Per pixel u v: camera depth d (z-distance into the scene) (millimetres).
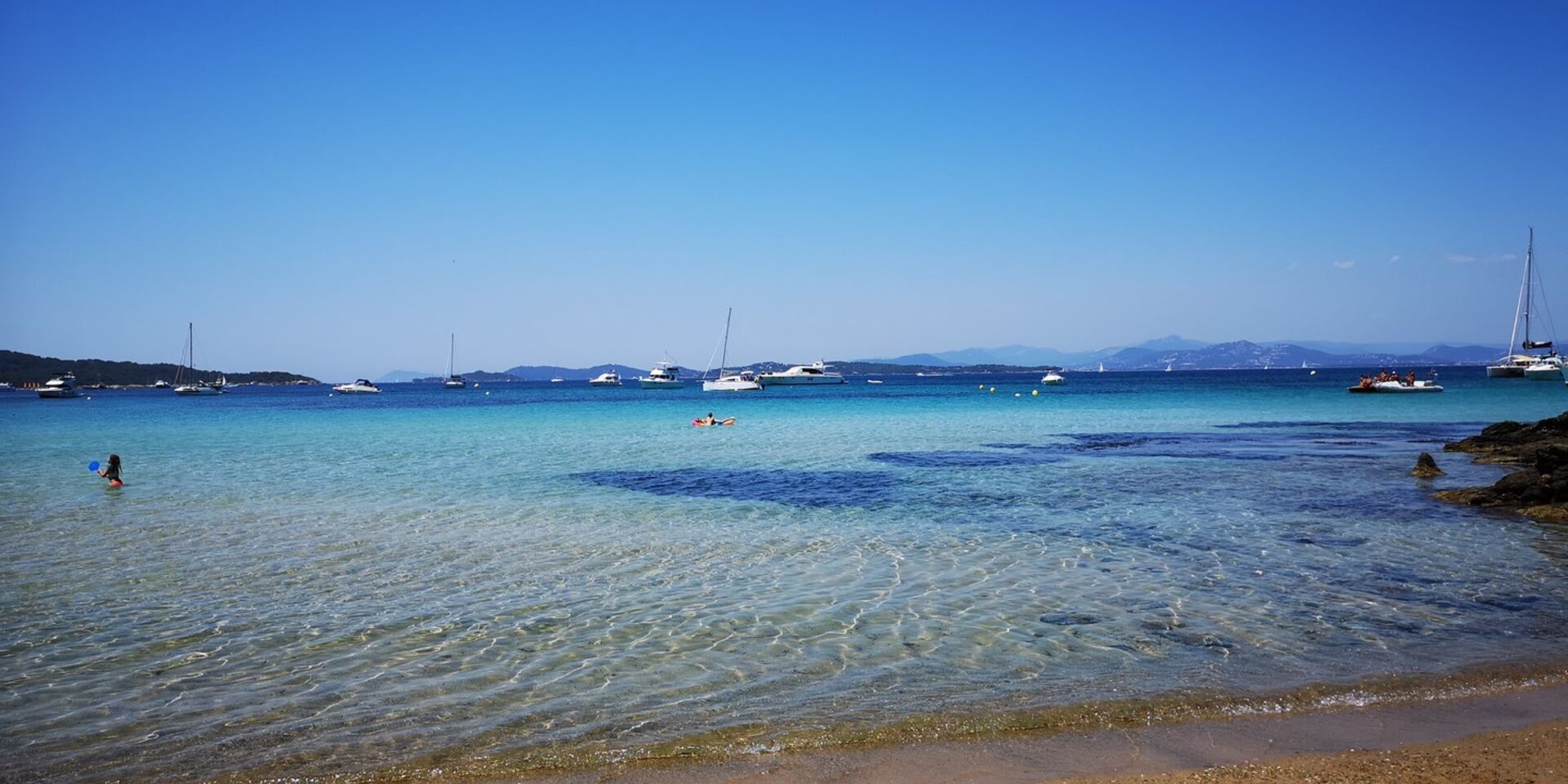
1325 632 11336
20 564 16031
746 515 21125
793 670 10062
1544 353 120312
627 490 25859
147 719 8922
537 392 183750
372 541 18125
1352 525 19125
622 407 93562
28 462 35656
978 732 8367
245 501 23984
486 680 9883
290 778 7629
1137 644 10898
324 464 33969
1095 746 8031
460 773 7656
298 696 9500
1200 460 33250
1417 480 26594
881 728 8445
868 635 11352
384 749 8156
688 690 9500
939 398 111125
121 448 42719
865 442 42906
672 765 7734
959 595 13398
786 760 7812
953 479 28016
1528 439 35125
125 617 12500
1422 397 86438
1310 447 38719
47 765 7926
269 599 13500
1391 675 9781
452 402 120125
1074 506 22156
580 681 9820
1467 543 17109
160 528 19766
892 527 19391
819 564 15648
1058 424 56469
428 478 29125
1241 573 14680
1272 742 8078
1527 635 11180
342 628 11930
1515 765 7512
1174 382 192500
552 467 32188
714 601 13156
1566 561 15484
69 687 9836
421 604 13117
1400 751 7848
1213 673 9875
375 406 105938
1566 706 8852
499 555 16688
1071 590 13648
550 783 7453
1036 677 9789
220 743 8336
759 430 52188
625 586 14125
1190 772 7492
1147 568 15156
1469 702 8992
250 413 85500
